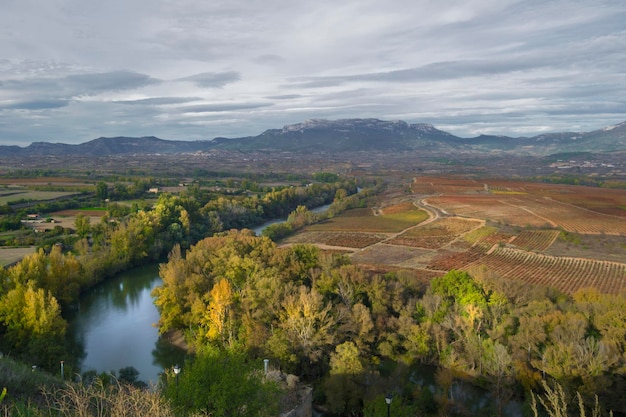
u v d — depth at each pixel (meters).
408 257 107.75
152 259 101.69
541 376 42.00
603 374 39.56
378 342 52.28
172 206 123.44
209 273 64.44
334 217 168.38
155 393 17.81
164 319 58.09
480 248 116.31
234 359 25.52
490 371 43.34
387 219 162.25
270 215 170.12
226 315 52.69
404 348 51.84
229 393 22.47
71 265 73.38
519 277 88.19
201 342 52.34
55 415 16.12
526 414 37.44
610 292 76.75
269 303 51.91
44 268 67.38
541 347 44.25
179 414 21.08
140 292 80.25
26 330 49.38
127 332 62.19
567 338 42.25
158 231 110.50
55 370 42.47
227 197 177.38
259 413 24.20
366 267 96.69
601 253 108.50
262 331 48.03
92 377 40.75
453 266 97.81
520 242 120.75
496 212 166.38
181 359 53.91
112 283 85.38
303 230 143.38
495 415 38.78
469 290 57.44
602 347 39.72
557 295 61.03
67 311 70.06
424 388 40.66
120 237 94.25
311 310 47.91
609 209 170.38
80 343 58.44
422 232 138.00
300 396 33.75
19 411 15.36
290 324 47.53
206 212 137.62
